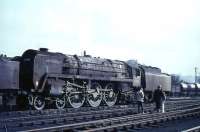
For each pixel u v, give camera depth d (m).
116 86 25.94
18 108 20.48
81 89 22.69
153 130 12.66
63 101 21.36
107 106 24.16
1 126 12.70
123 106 24.11
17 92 18.97
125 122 13.48
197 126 13.12
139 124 13.36
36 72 19.75
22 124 13.23
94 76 23.56
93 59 24.72
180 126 13.78
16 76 18.84
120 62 27.47
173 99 38.22
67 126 11.53
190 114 17.45
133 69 27.67
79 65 22.94
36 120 14.48
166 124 14.31
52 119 14.60
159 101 19.33
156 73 31.47
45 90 20.28
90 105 23.33
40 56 20.09
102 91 24.41
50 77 20.59
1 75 17.92
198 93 59.62
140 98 18.81
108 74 25.27
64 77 21.36
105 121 13.20
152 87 30.06
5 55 19.91
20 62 20.11
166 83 33.31
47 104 21.00
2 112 17.77
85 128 12.11
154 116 15.98
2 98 18.20
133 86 27.39
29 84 19.78
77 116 16.16
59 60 21.39
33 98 19.77
